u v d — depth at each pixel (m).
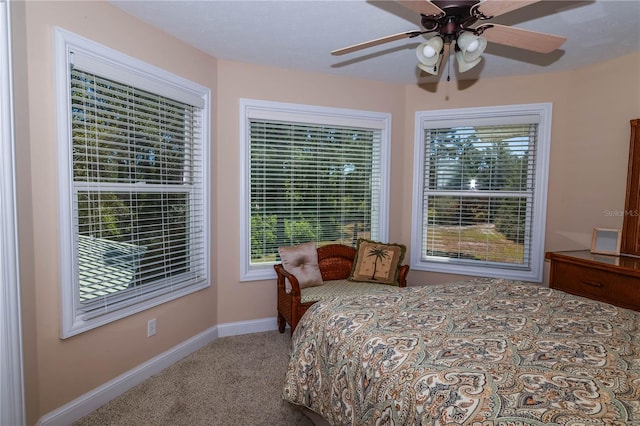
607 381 1.04
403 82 3.56
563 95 3.15
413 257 3.74
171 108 2.55
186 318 2.74
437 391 1.05
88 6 1.93
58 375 1.84
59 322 1.84
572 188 3.11
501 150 3.41
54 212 1.80
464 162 3.54
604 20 2.21
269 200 3.28
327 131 3.43
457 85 3.48
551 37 1.61
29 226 1.67
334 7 2.12
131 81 2.19
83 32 1.91
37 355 1.74
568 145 3.13
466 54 1.62
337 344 1.53
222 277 3.09
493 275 3.44
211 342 2.97
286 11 2.16
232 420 1.94
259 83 3.11
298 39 2.57
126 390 2.22
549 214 3.25
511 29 1.54
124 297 2.24
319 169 3.43
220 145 3.01
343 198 3.55
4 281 1.46
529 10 2.09
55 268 1.81
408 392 1.11
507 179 3.40
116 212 2.19
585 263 2.53
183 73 2.61
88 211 2.01
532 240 3.34
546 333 1.41
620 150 2.78
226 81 2.99
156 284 2.49
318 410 1.60
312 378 1.67
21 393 1.55
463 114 3.46
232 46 2.70
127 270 2.27
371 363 1.31
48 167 1.77
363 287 3.07
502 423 0.88
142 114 2.32
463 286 2.13
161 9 2.13
